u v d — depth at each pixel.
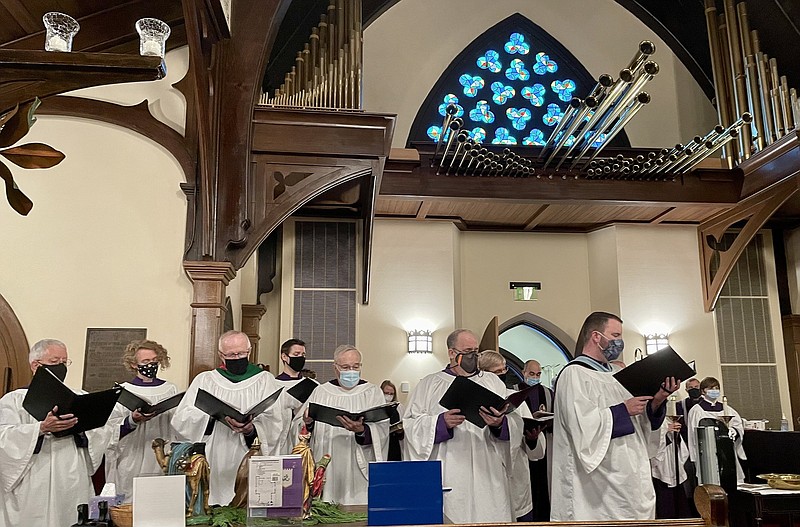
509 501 4.17
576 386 3.61
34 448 3.80
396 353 9.76
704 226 10.58
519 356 14.46
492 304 10.70
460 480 4.10
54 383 3.72
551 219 10.47
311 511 3.22
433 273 10.07
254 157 6.59
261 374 4.69
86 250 6.14
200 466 3.21
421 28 11.55
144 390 4.80
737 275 10.92
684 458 6.79
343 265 9.91
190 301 6.13
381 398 4.93
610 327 3.78
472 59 11.95
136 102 6.48
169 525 2.85
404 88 11.44
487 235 10.91
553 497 3.71
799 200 9.87
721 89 10.07
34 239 6.12
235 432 4.45
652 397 3.56
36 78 1.75
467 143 8.16
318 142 6.66
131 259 6.17
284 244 9.84
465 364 4.40
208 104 6.14
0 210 6.14
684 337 10.37
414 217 10.10
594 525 2.68
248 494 2.97
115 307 6.07
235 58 6.62
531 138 11.80
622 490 3.52
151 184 6.32
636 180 9.34
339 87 7.83
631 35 11.93
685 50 11.66
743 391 10.45
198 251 6.19
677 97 11.77
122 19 6.54
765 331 10.76
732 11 9.99
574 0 11.76
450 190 9.01
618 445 3.57
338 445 4.73
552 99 12.01
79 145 6.33
